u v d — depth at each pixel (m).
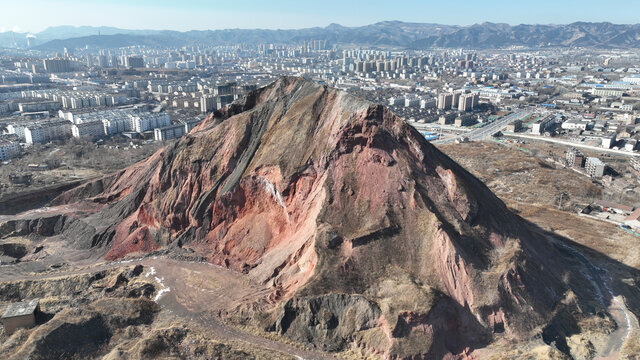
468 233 84.38
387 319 70.06
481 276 77.62
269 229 100.12
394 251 81.06
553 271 92.50
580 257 108.81
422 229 82.62
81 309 77.94
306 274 82.62
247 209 106.00
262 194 104.50
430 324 69.50
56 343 69.75
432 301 71.12
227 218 107.00
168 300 86.12
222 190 108.31
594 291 92.69
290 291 82.00
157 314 81.62
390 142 93.44
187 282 92.50
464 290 75.88
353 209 87.56
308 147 101.44
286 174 98.88
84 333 73.19
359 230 84.19
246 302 82.06
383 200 87.38
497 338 72.31
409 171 89.81
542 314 77.44
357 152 94.44
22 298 90.56
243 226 103.50
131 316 78.94
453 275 76.62
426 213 84.19
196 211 108.81
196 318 79.94
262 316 77.62
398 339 68.44
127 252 109.38
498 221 91.38
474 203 88.75
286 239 95.25
